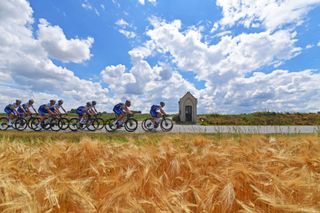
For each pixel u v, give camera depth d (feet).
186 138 12.15
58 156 7.51
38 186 4.14
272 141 10.50
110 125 50.31
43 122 50.78
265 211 4.01
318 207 3.84
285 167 6.07
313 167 6.33
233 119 92.73
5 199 3.69
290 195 4.21
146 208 3.85
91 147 8.35
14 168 5.52
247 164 5.88
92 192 4.63
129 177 5.25
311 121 90.02
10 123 51.37
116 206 3.67
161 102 50.85
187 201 4.28
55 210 3.73
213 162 6.78
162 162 6.84
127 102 50.57
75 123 50.80
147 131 50.16
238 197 4.42
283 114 99.66
